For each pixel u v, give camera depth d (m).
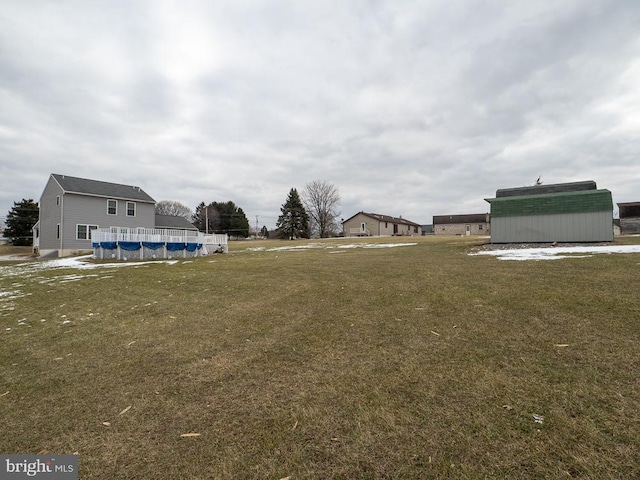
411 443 1.89
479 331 3.76
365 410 2.26
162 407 2.43
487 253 12.00
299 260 13.00
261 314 5.00
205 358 3.36
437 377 2.70
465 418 2.11
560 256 9.59
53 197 24.86
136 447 1.97
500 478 1.59
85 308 5.95
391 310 4.86
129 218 27.27
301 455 1.84
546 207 13.86
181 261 14.66
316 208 58.53
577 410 2.13
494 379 2.62
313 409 2.30
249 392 2.60
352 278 7.91
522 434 1.91
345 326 4.21
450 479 1.60
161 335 4.20
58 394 2.69
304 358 3.25
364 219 56.03
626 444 1.79
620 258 8.22
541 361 2.91
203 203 72.38
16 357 3.61
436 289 6.10
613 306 4.33
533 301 4.84
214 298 6.30
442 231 59.25
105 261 15.65
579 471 1.61
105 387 2.79
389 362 3.05
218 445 1.95
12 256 27.50
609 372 2.64
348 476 1.66
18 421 2.29
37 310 5.95
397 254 13.89
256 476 1.69
